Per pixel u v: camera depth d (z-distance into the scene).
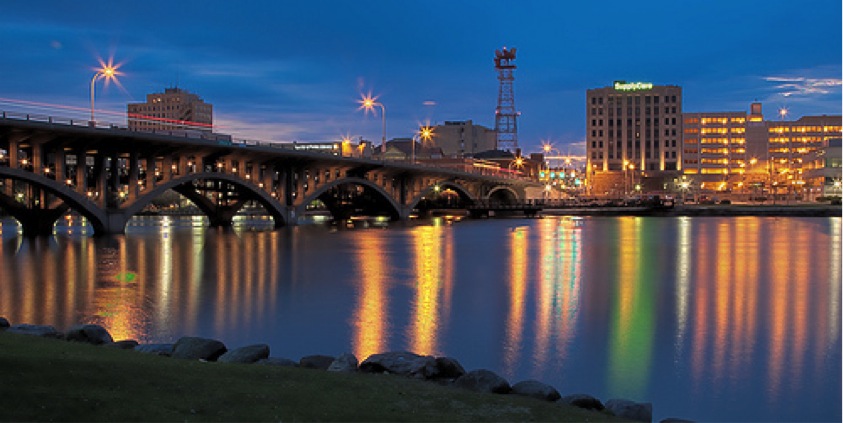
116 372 12.73
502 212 168.62
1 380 11.15
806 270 46.34
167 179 83.50
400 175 139.00
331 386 13.45
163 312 30.11
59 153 71.12
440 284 39.34
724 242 71.38
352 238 79.12
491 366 21.47
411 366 15.53
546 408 13.15
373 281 40.72
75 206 74.06
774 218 133.12
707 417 17.03
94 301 32.88
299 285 38.72
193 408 11.02
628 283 39.75
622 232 90.19
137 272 44.59
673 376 20.38
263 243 71.44
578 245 68.44
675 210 156.38
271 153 97.25
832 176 190.75
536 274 44.34
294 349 23.50
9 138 65.12
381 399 12.73
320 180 116.06
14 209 75.75
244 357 16.36
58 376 11.85
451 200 190.25
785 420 16.83
